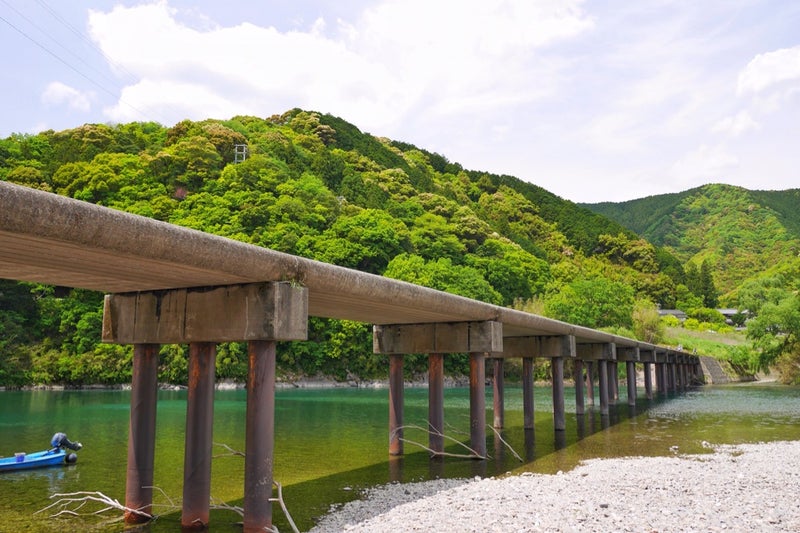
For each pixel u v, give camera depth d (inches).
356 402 1815.9
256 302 371.2
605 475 601.0
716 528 395.2
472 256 4050.2
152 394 437.1
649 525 403.2
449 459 732.7
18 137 3865.7
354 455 773.3
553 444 874.8
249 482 375.6
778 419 1233.4
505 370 3112.7
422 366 2994.6
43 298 2591.0
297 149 5083.7
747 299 3363.7
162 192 3398.1
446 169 7598.4
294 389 2635.3
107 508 493.4
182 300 405.1
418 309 571.5
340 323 2893.7
